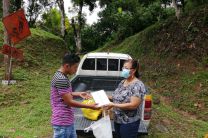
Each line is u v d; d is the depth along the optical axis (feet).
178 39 55.62
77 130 21.48
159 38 59.67
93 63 28.58
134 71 16.29
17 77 39.68
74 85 26.11
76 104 15.75
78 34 91.50
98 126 16.31
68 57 15.58
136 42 65.57
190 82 43.86
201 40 52.65
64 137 15.80
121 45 73.87
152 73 50.31
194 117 35.83
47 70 47.32
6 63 37.88
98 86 26.55
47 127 25.82
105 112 16.48
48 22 106.63
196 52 50.90
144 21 84.17
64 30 88.38
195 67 48.06
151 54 57.88
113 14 94.07
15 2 90.63
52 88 15.71
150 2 72.64
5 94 33.71
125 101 16.12
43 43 61.52
